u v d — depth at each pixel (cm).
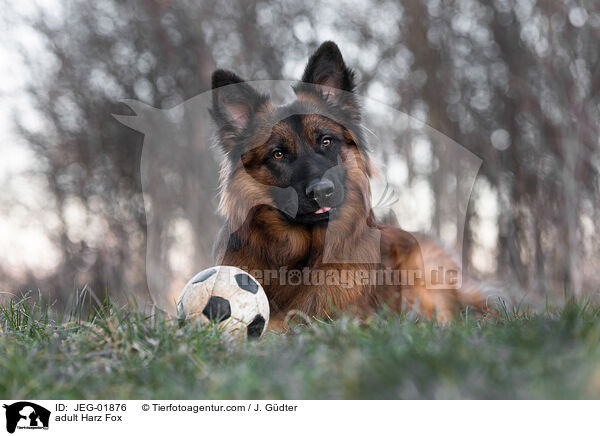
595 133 800
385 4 949
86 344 325
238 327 349
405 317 378
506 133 865
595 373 216
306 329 366
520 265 758
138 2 1096
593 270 800
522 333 295
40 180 1149
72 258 1067
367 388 228
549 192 809
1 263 1081
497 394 219
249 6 1055
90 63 1137
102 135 1144
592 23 797
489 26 897
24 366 275
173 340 314
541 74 838
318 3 1007
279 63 1043
